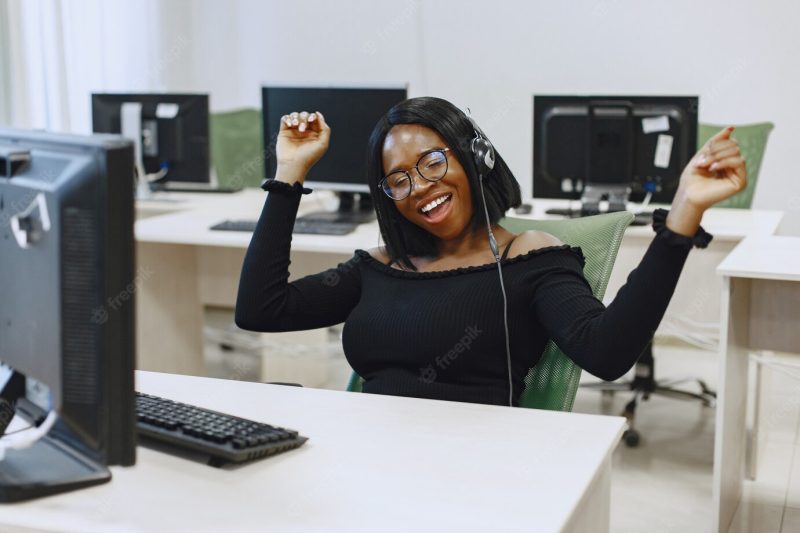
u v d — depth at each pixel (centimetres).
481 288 177
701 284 347
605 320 156
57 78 492
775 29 476
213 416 147
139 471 133
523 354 178
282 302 189
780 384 402
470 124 184
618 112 344
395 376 179
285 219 190
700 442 342
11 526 118
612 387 374
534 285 175
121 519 118
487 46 529
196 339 387
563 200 378
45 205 115
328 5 559
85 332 113
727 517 272
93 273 111
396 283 185
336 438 146
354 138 349
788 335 276
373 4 549
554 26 513
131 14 542
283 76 576
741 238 326
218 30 582
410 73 548
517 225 208
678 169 344
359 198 374
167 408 150
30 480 126
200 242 327
